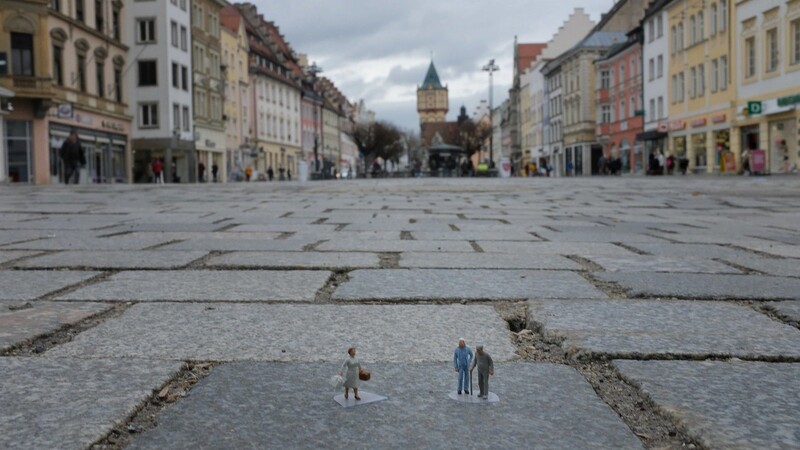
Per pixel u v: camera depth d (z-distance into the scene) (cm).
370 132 12025
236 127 7750
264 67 8694
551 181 3856
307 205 1438
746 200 1603
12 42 3738
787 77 3653
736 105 4244
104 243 674
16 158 3788
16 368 253
